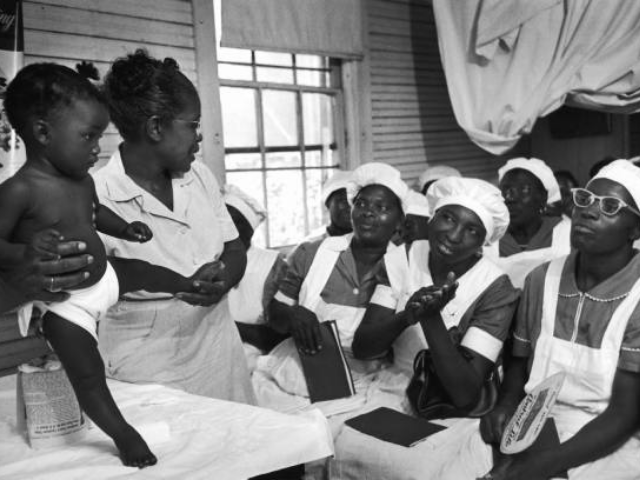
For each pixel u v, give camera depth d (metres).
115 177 1.57
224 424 1.31
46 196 1.18
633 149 4.39
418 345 2.13
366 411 2.05
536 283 1.89
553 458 1.57
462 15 3.68
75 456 1.21
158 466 1.15
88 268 1.21
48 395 1.25
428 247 2.22
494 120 3.71
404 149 4.14
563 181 3.74
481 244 2.06
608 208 1.67
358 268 2.36
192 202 1.66
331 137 3.81
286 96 3.57
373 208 2.28
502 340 2.00
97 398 1.19
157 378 1.61
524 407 1.58
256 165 3.48
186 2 2.91
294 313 2.22
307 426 1.27
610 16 3.51
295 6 3.41
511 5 3.54
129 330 1.60
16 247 1.08
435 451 1.75
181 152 1.54
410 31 4.12
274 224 3.59
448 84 3.75
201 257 1.65
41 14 2.47
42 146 1.17
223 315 1.77
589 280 1.77
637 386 1.64
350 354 2.29
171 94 1.48
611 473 1.60
